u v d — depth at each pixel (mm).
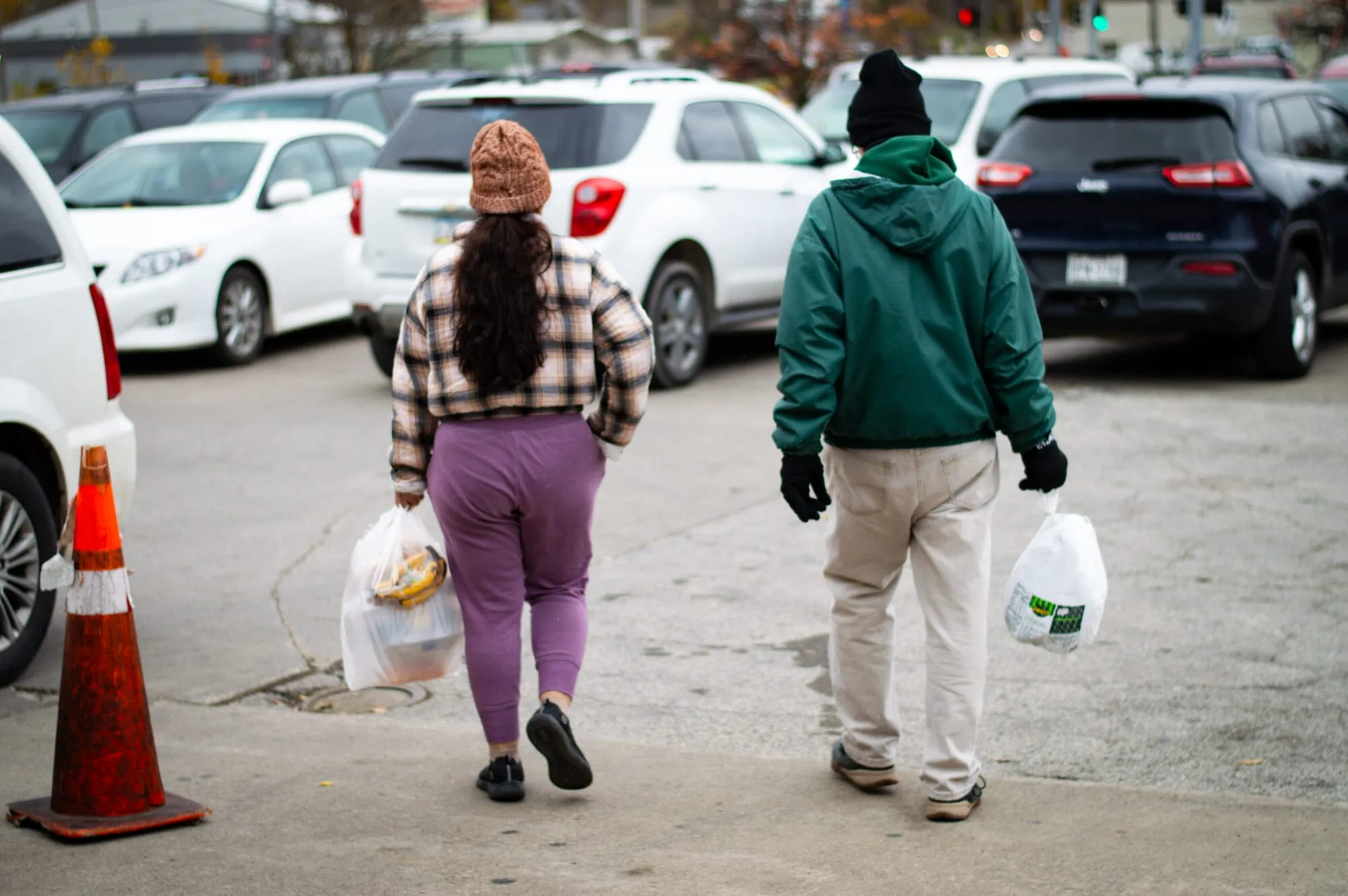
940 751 4113
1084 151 10422
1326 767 4590
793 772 4590
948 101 13555
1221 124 10195
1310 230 10570
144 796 4191
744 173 11320
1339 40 45750
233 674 5695
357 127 14242
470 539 4273
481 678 4324
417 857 3945
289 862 3920
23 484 5520
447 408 4203
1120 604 6191
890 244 3961
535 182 4168
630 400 4297
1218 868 3779
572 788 4203
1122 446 8922
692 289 10930
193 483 8586
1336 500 7695
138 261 11727
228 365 12406
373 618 4352
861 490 4109
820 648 5852
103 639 4133
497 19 73125
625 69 13039
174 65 45938
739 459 8891
